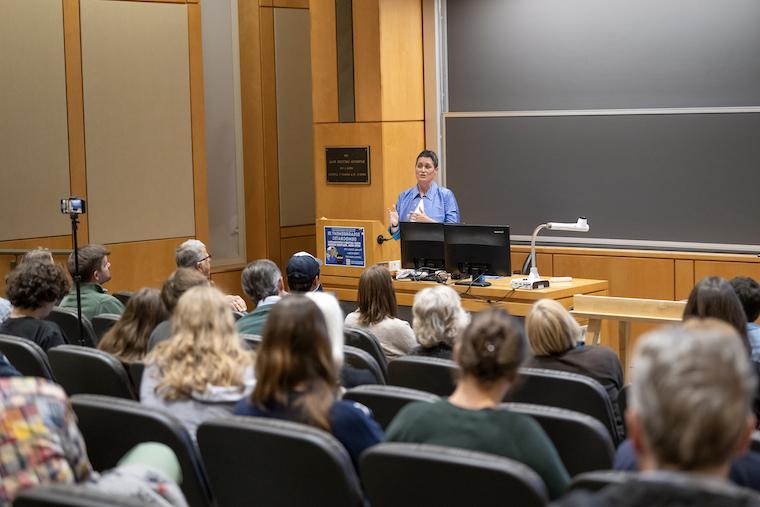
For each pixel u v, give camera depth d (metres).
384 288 4.82
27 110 8.14
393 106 8.34
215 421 2.58
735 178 7.47
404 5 8.39
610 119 7.93
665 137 7.73
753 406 3.34
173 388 2.99
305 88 10.64
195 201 9.29
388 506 2.37
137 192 8.88
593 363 3.78
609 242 8.02
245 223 10.33
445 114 8.66
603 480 1.98
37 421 1.95
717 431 1.20
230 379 3.00
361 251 7.96
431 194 7.69
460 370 2.60
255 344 3.93
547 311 3.84
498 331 2.53
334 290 8.16
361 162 8.38
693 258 7.61
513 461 2.38
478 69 8.50
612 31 7.89
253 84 10.21
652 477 1.19
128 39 8.75
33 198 8.20
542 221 8.30
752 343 3.79
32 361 3.91
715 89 7.51
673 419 1.21
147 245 8.97
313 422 2.67
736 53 7.41
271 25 10.27
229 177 10.22
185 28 9.13
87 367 3.63
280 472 2.55
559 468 2.44
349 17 8.32
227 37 10.09
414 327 4.15
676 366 1.23
